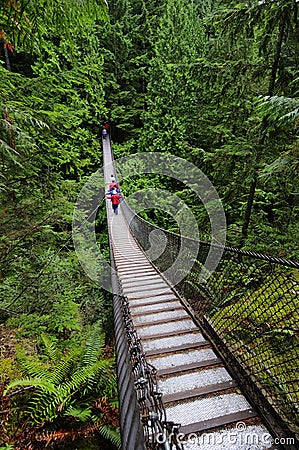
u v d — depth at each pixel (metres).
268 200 5.27
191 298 3.26
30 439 2.29
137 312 3.01
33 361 2.84
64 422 2.54
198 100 9.70
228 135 5.65
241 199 5.67
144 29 15.91
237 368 1.94
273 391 1.59
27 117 2.84
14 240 3.61
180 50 11.35
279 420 1.46
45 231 3.90
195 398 1.73
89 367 2.85
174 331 2.59
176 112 10.83
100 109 13.62
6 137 2.43
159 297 3.46
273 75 4.21
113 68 16.00
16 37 2.03
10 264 3.61
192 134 10.26
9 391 2.51
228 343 2.18
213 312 2.66
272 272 1.93
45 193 4.20
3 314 3.63
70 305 4.02
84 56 12.04
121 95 15.78
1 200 3.52
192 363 2.09
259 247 4.12
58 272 4.34
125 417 1.12
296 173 3.32
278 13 3.71
